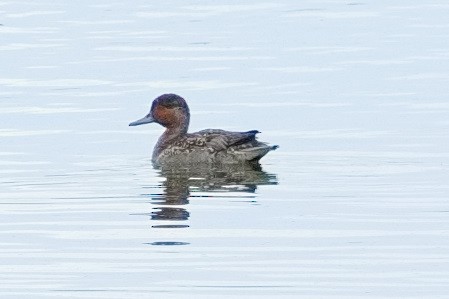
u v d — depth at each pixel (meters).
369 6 36.81
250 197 17.38
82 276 14.01
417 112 23.36
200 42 31.25
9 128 22.48
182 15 35.34
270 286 13.58
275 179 18.53
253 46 30.66
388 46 30.55
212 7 36.62
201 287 13.58
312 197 17.31
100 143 21.42
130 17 35.09
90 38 31.88
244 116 23.45
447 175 18.48
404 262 14.33
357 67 28.00
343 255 14.62
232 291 13.45
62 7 36.81
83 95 25.39
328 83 26.38
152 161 20.19
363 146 20.72
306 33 32.38
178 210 16.72
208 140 19.95
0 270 14.23
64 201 17.31
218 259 14.54
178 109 21.17
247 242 15.20
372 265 14.24
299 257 14.57
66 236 15.57
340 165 19.39
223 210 16.69
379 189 17.72
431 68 27.77
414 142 20.91
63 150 20.83
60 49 30.41
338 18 34.69
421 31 32.56
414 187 17.80
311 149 20.62
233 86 26.17
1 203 17.22
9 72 27.78
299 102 24.56
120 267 14.29
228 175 18.95
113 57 29.36
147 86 26.25
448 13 35.38
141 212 16.66
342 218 16.19
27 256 14.77
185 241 15.27
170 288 13.57
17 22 34.31
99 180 18.64
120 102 24.75
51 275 14.05
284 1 37.75
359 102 24.42
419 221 15.99
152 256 14.70
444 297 13.16
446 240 15.13
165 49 30.33
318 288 13.50
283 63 28.56
